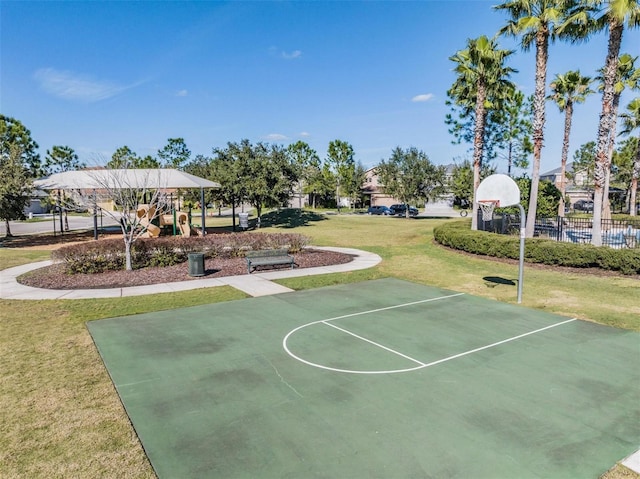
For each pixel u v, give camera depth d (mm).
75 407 5426
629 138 47531
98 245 14984
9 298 11188
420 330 8539
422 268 15664
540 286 12516
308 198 71938
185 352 7344
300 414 5223
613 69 15047
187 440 4680
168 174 25656
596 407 5406
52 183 24516
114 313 9781
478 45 20688
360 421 5043
